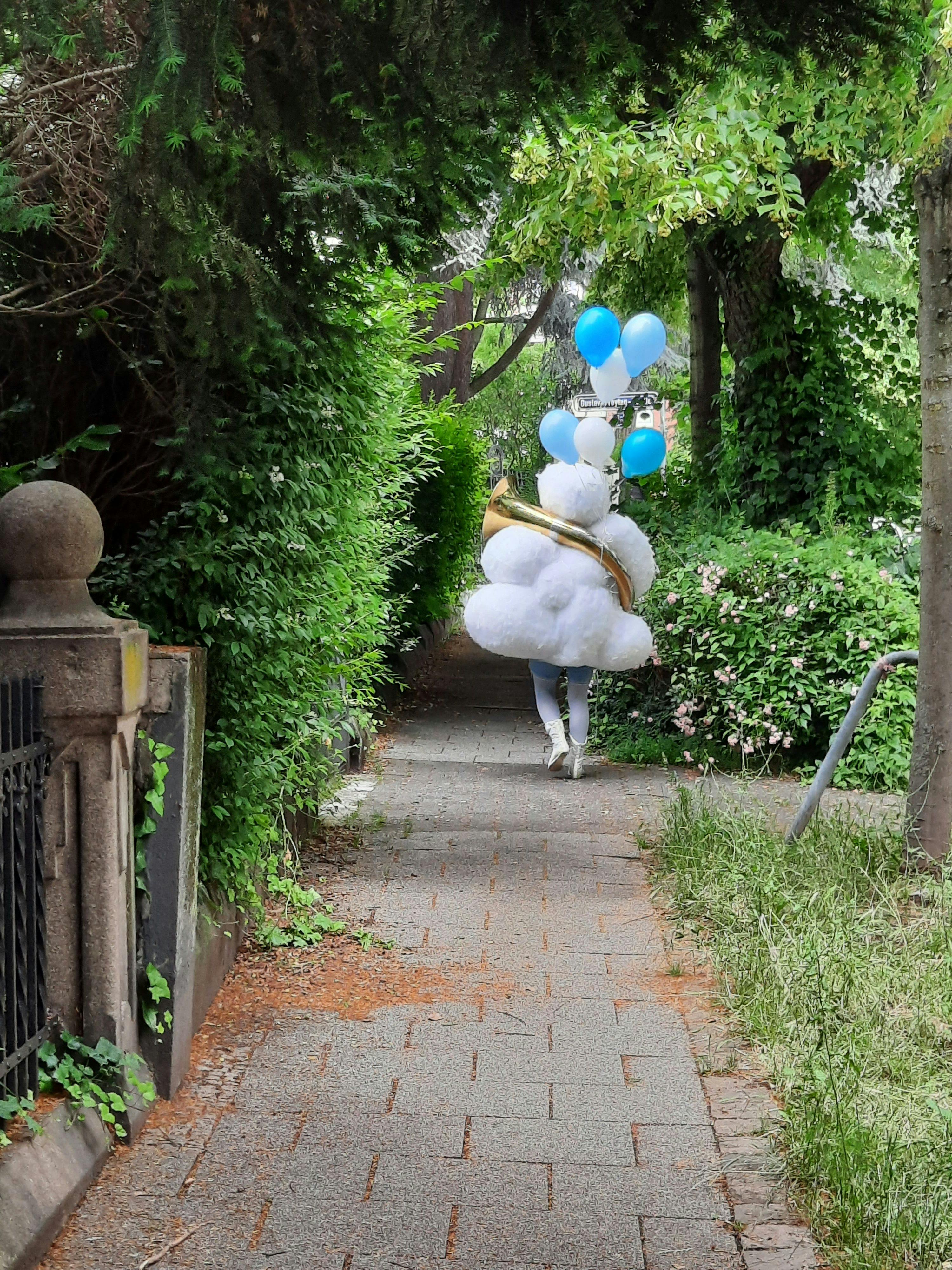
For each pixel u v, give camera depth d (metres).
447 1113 4.12
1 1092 3.44
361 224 4.20
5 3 3.04
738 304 12.88
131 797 4.04
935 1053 4.46
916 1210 3.35
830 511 11.51
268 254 4.27
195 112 3.12
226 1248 3.31
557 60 3.46
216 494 5.07
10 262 4.74
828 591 9.98
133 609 5.14
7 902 3.46
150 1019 4.12
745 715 9.93
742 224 11.80
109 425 5.08
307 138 3.62
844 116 8.78
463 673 15.98
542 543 9.17
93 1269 3.19
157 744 4.15
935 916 5.76
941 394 6.32
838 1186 3.51
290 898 6.14
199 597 5.11
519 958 5.64
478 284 13.88
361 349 6.20
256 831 5.53
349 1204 3.54
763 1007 4.84
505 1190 3.63
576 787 9.30
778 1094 4.26
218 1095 4.24
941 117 5.44
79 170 4.04
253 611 5.26
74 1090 3.69
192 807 4.32
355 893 6.57
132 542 5.54
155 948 4.18
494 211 5.29
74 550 3.82
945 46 4.77
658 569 11.08
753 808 8.06
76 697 3.75
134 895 4.09
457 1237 3.38
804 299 12.80
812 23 3.57
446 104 3.56
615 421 13.30
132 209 3.56
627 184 8.62
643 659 9.37
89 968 3.86
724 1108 4.17
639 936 5.94
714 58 3.73
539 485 9.35
